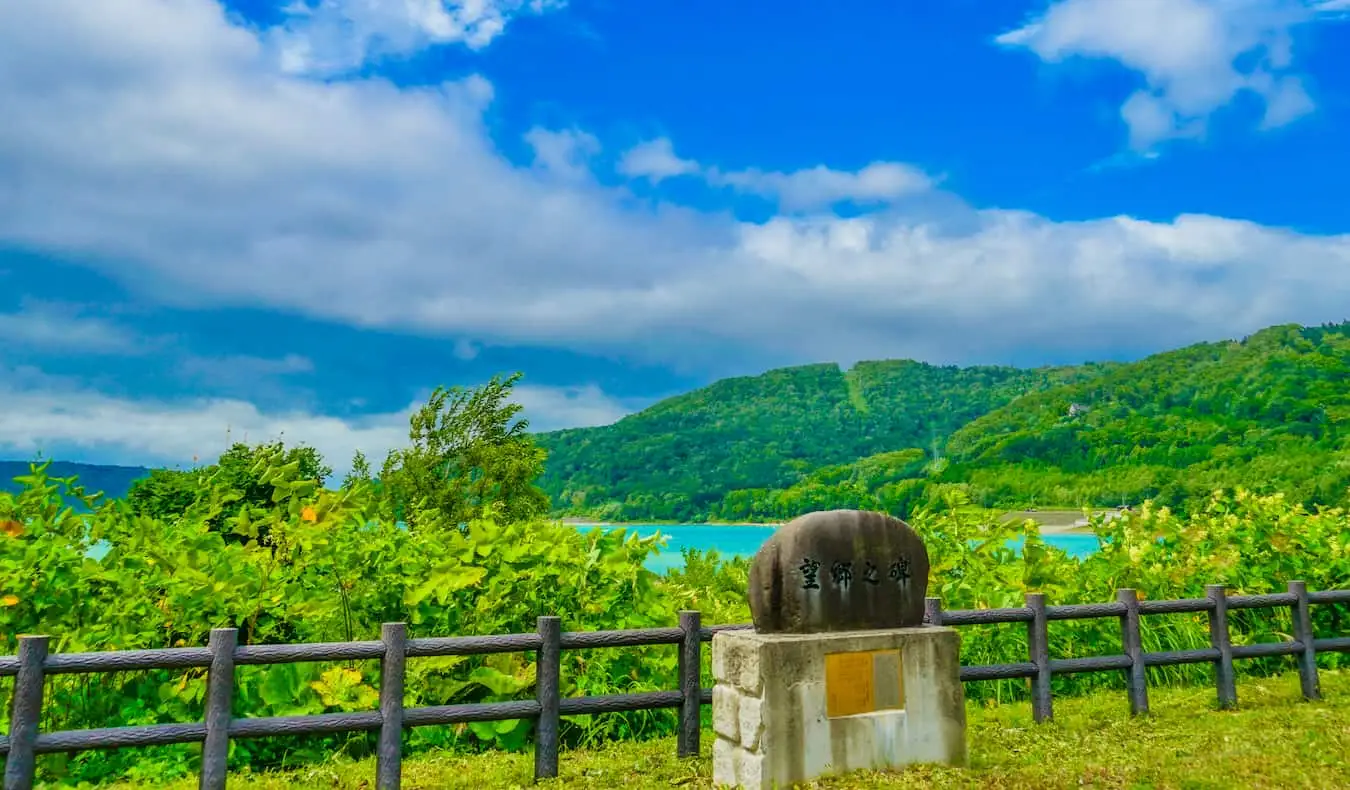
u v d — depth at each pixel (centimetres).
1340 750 586
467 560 747
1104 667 741
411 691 717
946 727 577
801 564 562
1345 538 1009
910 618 593
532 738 718
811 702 537
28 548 680
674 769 614
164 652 504
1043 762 594
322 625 745
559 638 605
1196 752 601
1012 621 723
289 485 799
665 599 824
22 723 472
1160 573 978
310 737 683
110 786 609
